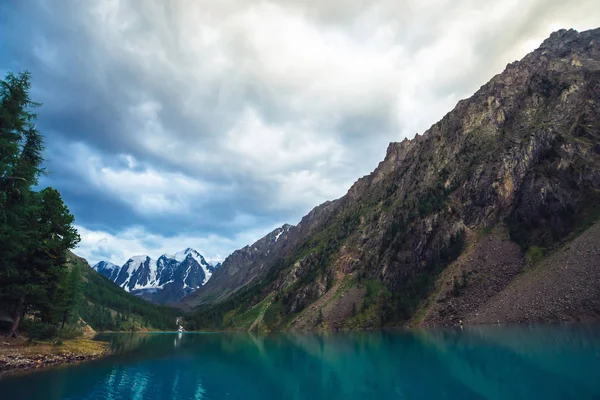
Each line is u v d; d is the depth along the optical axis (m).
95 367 45.59
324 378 38.94
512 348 47.03
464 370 36.22
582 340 48.97
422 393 28.80
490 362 38.91
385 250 178.50
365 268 179.00
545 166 136.12
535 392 25.92
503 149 157.88
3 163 41.47
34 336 56.56
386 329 125.38
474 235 137.88
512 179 143.00
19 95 43.88
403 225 179.00
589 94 152.88
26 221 50.66
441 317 111.75
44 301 58.66
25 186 44.81
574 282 85.44
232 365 51.56
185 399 29.94
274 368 47.94
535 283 95.62
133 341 112.62
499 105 195.62
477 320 97.88
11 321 55.50
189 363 53.69
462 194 159.25
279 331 173.75
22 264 54.09
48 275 56.62
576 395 24.39
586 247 94.12
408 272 150.75
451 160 191.88
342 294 170.38
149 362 53.81
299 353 66.00
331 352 64.81
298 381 37.69
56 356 49.41
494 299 102.94
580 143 133.75
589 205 114.38
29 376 37.22
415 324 118.12
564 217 116.50
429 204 169.75
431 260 144.00
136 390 33.12
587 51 184.25
